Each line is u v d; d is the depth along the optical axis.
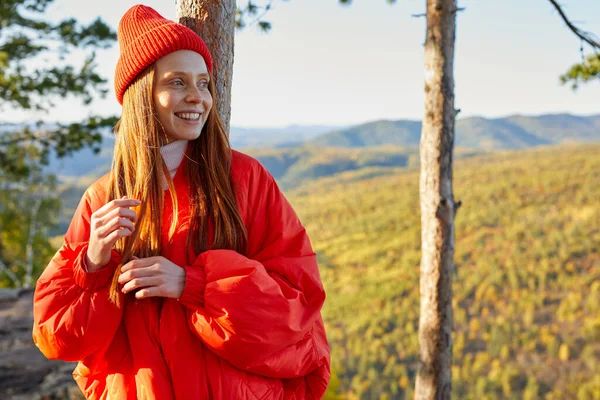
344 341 81.31
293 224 1.34
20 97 8.20
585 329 74.25
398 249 114.38
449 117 4.05
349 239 131.50
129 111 1.26
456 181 148.62
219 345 1.14
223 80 1.79
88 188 1.33
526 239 104.00
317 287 1.27
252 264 1.17
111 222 1.12
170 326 1.19
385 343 80.31
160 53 1.23
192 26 1.77
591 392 62.03
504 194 130.62
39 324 1.16
